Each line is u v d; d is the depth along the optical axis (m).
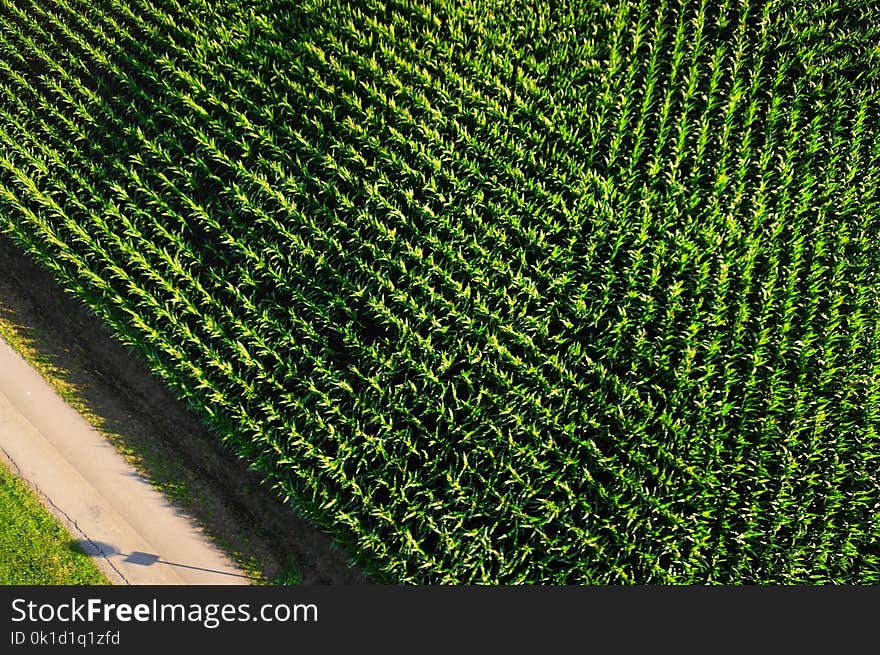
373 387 8.09
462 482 7.75
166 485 8.60
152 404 8.90
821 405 7.51
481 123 8.64
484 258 8.23
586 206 8.28
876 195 8.19
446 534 7.47
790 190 8.20
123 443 8.77
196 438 8.73
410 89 8.83
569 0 8.88
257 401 8.27
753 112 8.38
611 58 8.67
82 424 8.86
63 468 8.72
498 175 8.61
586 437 7.74
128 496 8.58
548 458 7.77
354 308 8.51
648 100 8.47
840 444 7.35
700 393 7.50
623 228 8.13
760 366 7.70
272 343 8.34
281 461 7.82
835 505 7.21
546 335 7.94
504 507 7.49
